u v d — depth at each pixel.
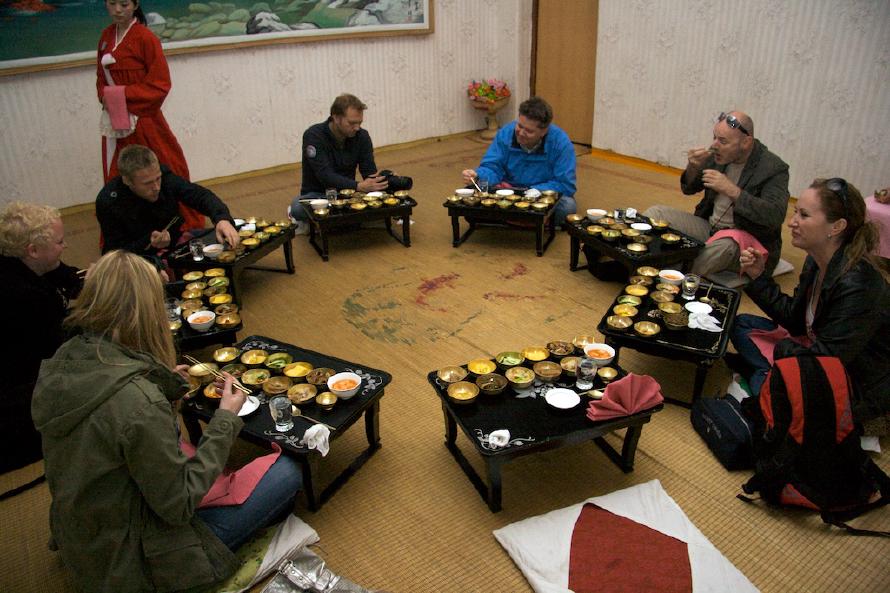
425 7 5.40
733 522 1.75
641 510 1.75
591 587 1.53
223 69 4.63
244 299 3.07
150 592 1.35
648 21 4.74
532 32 5.74
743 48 4.23
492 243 3.68
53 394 1.20
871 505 1.73
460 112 6.09
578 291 3.09
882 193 3.09
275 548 1.62
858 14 3.62
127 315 1.25
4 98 3.88
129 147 2.65
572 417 1.78
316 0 4.84
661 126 4.93
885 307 1.79
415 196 4.50
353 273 3.33
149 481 1.23
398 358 2.56
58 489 1.24
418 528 1.76
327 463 2.00
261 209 4.30
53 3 3.83
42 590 1.60
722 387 2.32
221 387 1.82
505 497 1.86
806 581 1.58
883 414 1.90
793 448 1.71
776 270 3.26
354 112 3.40
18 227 1.90
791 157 4.19
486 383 1.91
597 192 4.48
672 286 2.50
